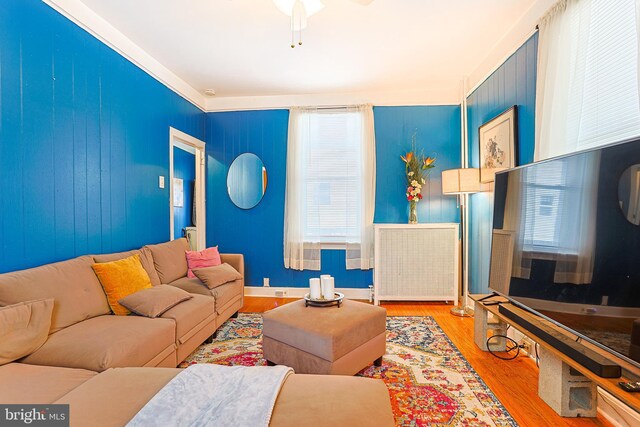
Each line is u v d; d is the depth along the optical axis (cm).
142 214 327
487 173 330
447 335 309
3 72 196
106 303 230
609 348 146
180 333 229
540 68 233
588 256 159
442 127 436
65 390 137
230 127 465
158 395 123
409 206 439
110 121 284
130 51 307
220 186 468
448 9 260
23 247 207
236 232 465
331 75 387
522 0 249
